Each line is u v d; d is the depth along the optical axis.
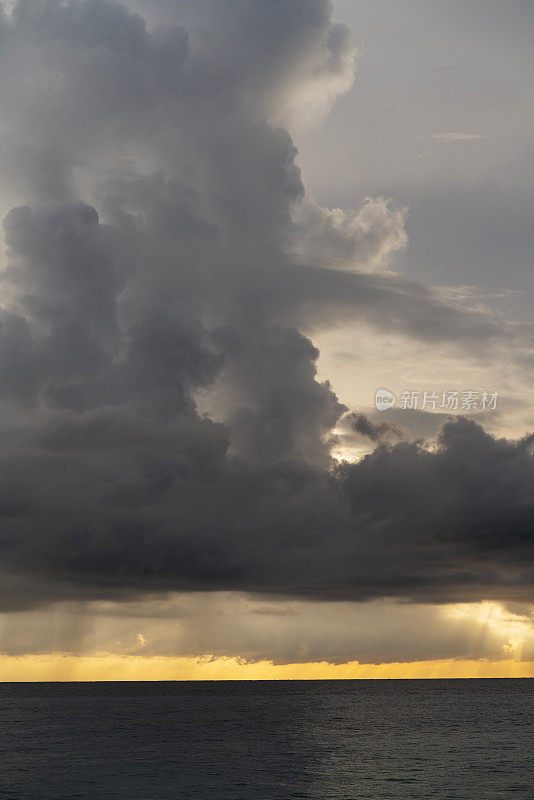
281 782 72.06
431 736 112.12
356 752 94.38
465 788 67.75
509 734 113.81
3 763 86.62
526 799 62.28
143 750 98.19
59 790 69.00
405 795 64.62
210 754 93.69
